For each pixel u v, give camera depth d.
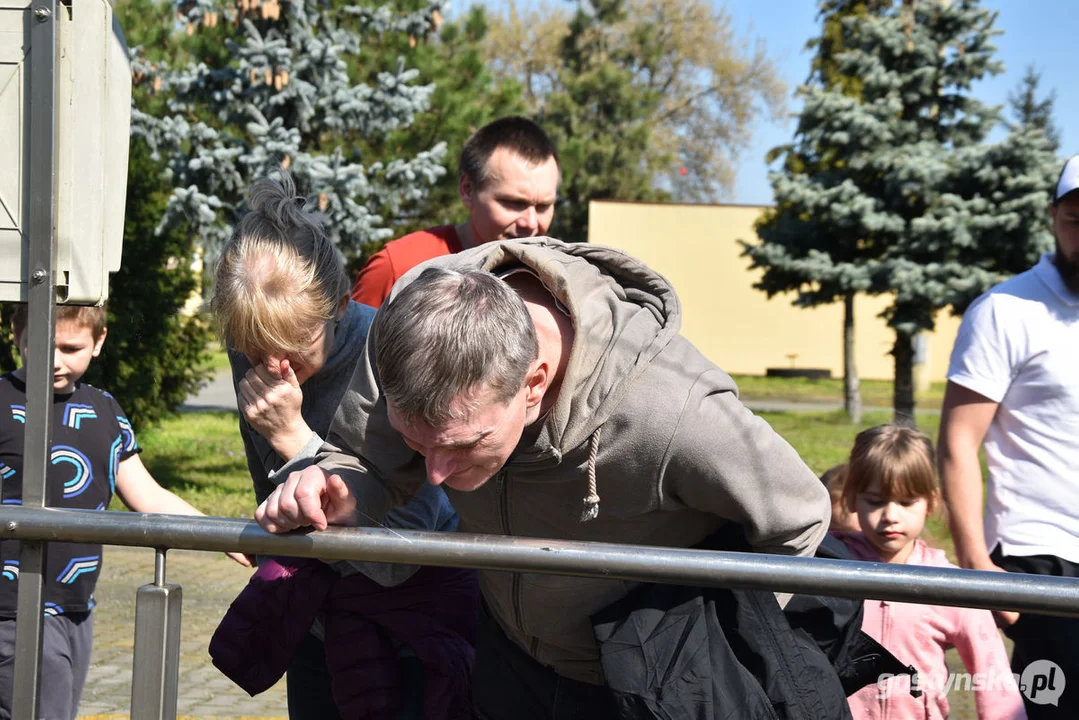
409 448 1.85
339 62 9.81
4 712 2.56
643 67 35.72
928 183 14.83
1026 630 2.67
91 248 1.72
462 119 12.43
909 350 15.89
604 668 1.84
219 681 4.47
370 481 1.85
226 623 2.22
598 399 1.70
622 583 1.89
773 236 16.48
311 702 2.44
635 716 1.80
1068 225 2.73
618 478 1.76
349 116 9.95
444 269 1.59
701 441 1.72
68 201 1.72
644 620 1.85
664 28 35.78
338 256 2.14
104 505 2.89
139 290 9.64
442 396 1.48
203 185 9.69
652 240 28.20
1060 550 2.77
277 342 2.00
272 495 1.70
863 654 2.04
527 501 1.85
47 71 1.68
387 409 1.75
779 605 1.90
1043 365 2.78
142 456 10.64
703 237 28.20
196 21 9.99
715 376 1.78
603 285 1.80
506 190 3.12
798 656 1.85
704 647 1.83
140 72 9.83
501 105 14.51
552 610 1.95
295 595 2.19
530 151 3.13
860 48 16.02
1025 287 2.85
